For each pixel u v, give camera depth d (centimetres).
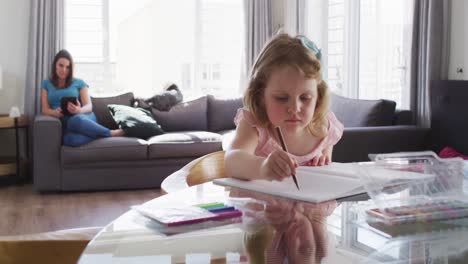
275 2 648
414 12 465
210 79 651
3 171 530
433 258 73
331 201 110
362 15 562
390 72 523
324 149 160
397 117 439
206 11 643
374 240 82
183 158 509
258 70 136
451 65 452
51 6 573
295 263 70
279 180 120
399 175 117
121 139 499
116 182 497
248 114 153
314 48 140
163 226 92
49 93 533
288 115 129
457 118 403
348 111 447
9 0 575
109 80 618
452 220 95
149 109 569
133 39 629
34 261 122
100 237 85
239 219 96
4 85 580
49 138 485
